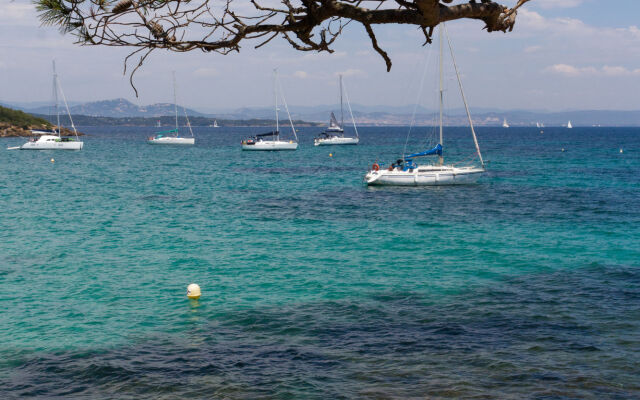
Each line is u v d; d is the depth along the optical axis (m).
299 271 24.16
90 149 130.50
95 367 14.40
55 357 15.10
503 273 23.56
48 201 46.12
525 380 13.27
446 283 22.09
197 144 161.88
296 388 13.08
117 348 15.70
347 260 26.12
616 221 35.88
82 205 43.97
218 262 25.83
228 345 15.85
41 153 112.75
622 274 23.03
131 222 36.44
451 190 53.19
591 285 21.48
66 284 22.30
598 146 144.50
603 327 16.75
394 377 13.58
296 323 17.59
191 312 18.81
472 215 38.97
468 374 13.67
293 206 43.72
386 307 19.08
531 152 117.31
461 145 151.88
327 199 47.69
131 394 12.93
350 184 59.25
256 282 22.41
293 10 4.29
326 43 4.45
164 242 30.30
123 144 158.62
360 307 19.11
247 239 31.09
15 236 31.78
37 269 24.64
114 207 43.00
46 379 13.76
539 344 15.50
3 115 194.75
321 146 137.25
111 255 27.31
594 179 62.41
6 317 18.41
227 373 13.96
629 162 87.44
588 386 12.92
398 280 22.58
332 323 17.55
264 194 51.31
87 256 27.08
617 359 14.38
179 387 13.24
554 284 21.72
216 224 35.75
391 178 56.03
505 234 32.12
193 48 4.12
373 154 110.50
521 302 19.42
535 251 27.66
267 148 117.94
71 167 81.19
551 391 12.70
